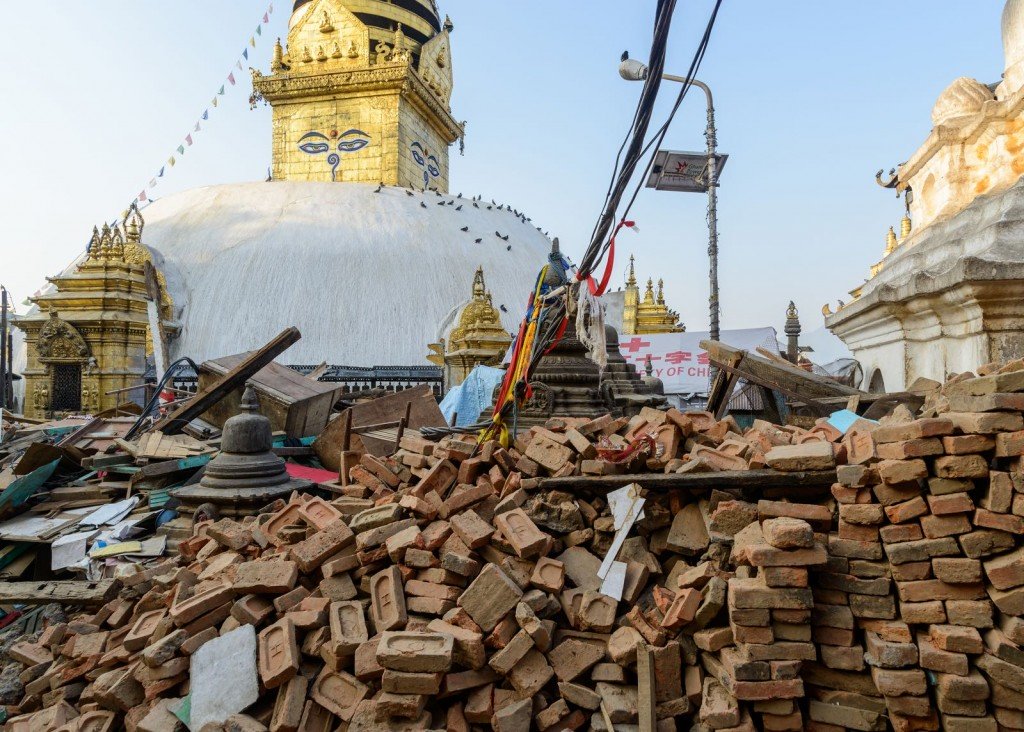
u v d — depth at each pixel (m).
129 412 17.52
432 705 4.01
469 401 17.27
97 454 10.54
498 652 4.06
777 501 4.34
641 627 4.17
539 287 6.68
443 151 53.88
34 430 16.11
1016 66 8.82
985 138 9.34
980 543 3.60
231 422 7.96
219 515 7.58
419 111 48.97
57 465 10.20
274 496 7.62
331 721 4.09
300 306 33.69
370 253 36.59
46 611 6.64
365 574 4.91
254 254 35.84
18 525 8.65
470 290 36.62
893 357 9.84
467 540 4.68
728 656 3.77
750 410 15.86
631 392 13.23
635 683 4.14
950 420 3.85
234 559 5.73
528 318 6.52
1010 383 3.67
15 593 6.26
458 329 26.28
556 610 4.47
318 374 16.73
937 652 3.54
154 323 22.61
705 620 4.01
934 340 8.64
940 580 3.66
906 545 3.73
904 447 3.75
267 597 4.87
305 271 35.09
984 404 3.66
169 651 4.46
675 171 17.12
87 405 25.97
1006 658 3.40
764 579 3.75
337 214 39.44
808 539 3.68
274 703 4.24
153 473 9.32
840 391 8.80
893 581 3.81
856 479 3.89
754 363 9.62
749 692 3.64
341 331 33.16
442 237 39.66
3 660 5.98
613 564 4.61
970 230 8.45
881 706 3.69
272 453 8.19
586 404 9.08
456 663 4.11
